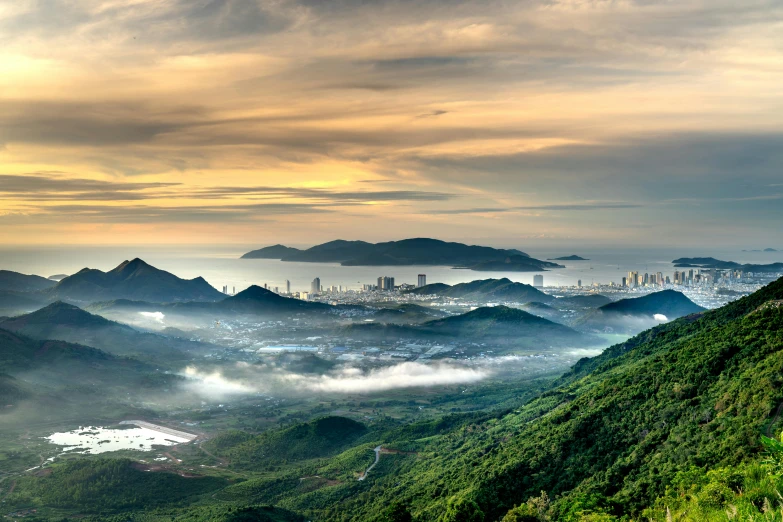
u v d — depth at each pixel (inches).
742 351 4493.1
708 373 4490.7
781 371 3720.5
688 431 3818.9
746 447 3006.9
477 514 3828.7
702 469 3004.4
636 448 4106.8
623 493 3444.9
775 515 1186.6
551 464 4559.5
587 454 4434.1
